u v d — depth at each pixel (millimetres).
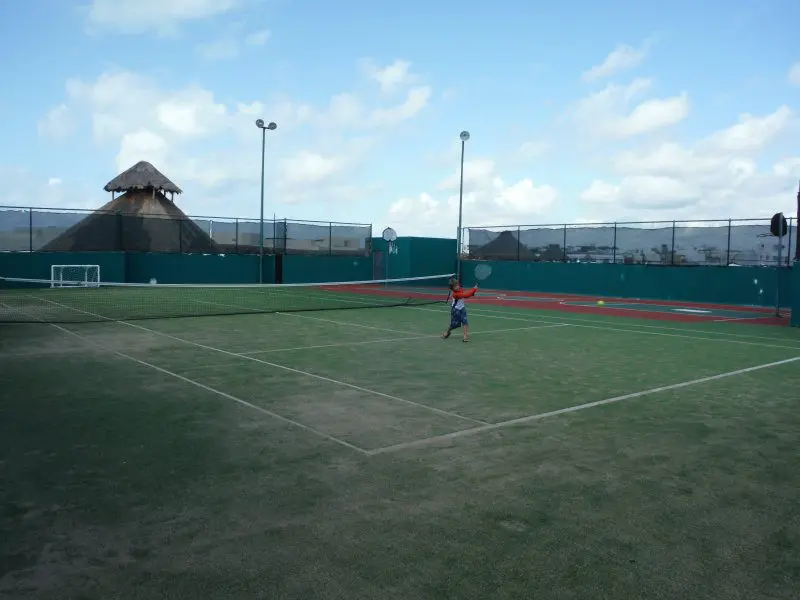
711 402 7844
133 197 45844
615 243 31766
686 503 4637
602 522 4289
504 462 5492
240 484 4910
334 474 5152
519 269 36000
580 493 4797
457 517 4336
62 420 6719
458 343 13070
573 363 10680
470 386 8695
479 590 3408
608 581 3523
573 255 33562
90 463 5371
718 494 4816
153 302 23516
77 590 3365
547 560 3750
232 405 7453
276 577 3514
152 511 4395
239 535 4027
